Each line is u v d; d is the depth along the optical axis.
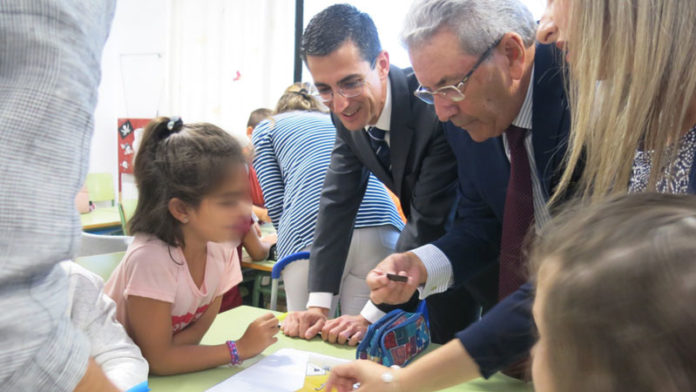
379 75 1.36
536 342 0.35
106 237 2.22
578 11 0.65
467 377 0.77
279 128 2.06
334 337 1.22
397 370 0.82
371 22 1.34
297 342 1.23
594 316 0.28
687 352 0.26
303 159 1.92
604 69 0.64
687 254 0.28
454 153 1.32
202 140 1.06
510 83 1.01
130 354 0.95
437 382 0.78
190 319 1.18
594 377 0.28
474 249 1.24
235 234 1.11
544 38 0.81
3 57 0.41
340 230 1.51
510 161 1.14
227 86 4.35
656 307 0.27
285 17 4.11
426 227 1.49
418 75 1.04
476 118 1.06
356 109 1.34
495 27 0.97
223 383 0.97
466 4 0.97
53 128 0.42
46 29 0.42
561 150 0.99
